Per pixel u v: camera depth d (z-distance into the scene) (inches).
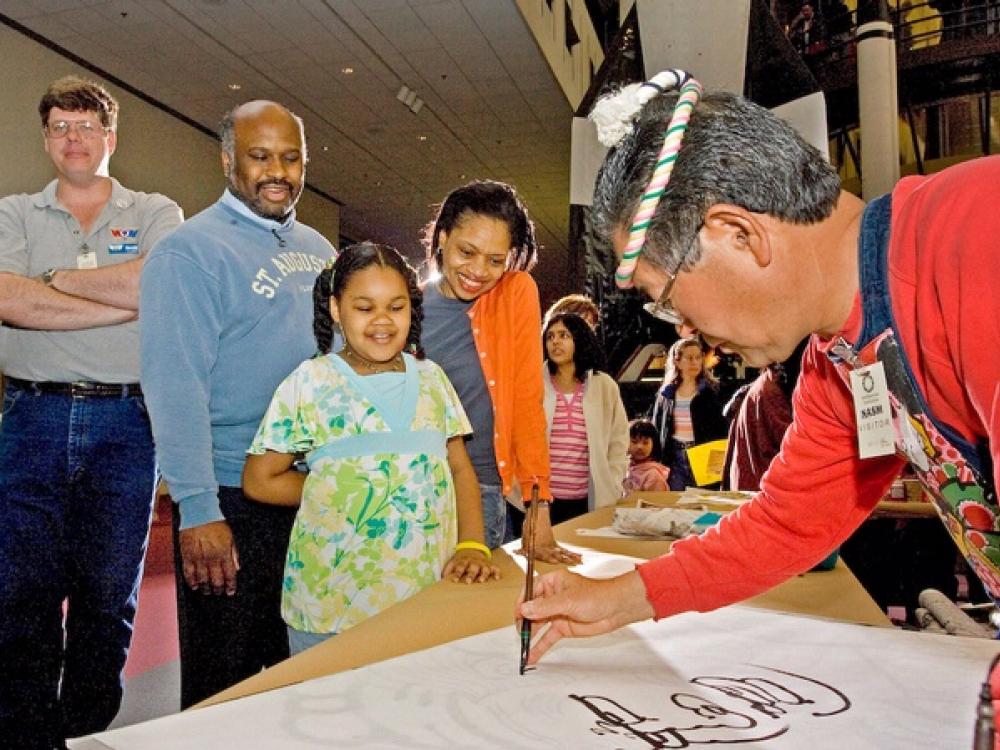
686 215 24.6
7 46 232.5
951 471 25.1
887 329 23.9
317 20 245.3
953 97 313.3
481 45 264.7
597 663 28.3
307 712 23.4
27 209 75.2
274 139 63.7
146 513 75.4
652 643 30.5
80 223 76.6
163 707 90.7
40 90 244.4
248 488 49.3
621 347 180.4
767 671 27.5
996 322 19.2
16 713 68.3
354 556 45.7
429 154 376.5
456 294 68.4
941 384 23.0
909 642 30.7
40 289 69.4
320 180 415.8
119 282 71.7
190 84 285.1
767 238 24.1
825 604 38.5
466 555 45.8
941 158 320.5
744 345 26.8
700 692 25.6
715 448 102.7
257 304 61.9
